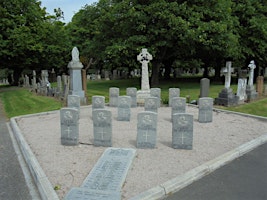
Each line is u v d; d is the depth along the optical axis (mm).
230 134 8250
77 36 39562
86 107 13664
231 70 14039
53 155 6445
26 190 4895
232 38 20531
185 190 4793
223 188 4867
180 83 28094
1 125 10305
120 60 23281
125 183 4918
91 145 7230
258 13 25016
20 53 28438
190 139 6730
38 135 8289
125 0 20672
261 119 10469
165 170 5496
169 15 18406
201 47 21688
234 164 5965
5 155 6770
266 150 6895
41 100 16859
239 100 14336
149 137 6875
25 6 30219
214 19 20906
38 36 30312
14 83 34656
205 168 5512
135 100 13359
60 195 4520
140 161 6008
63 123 7152
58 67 40250
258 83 17656
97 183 4887
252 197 4562
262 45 24625
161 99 14555
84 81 15812
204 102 9773
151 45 20250
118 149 6602
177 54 23438
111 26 23906
